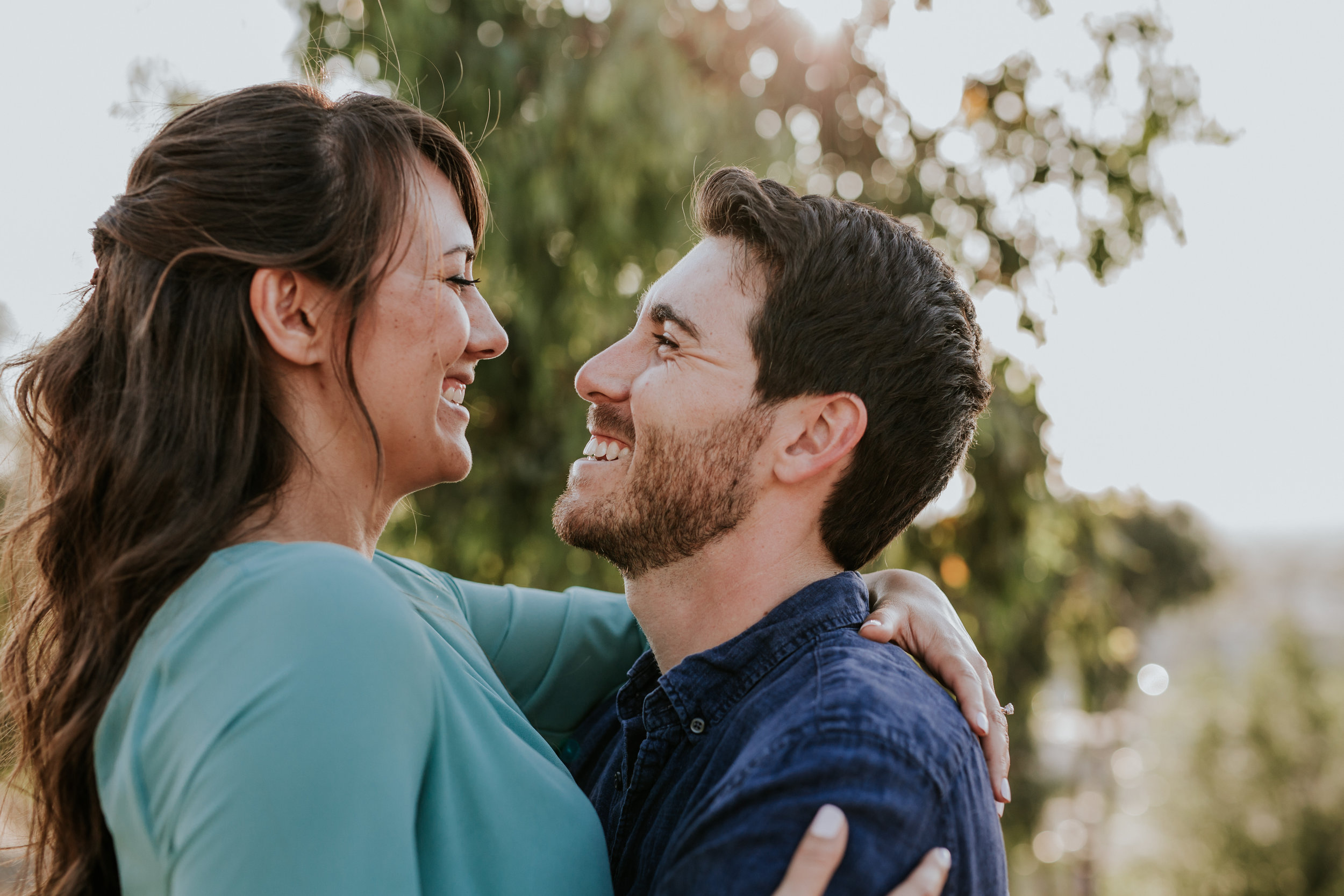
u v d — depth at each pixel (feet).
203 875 2.48
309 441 3.46
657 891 3.20
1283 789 53.21
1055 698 18.92
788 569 4.21
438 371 3.72
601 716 4.93
